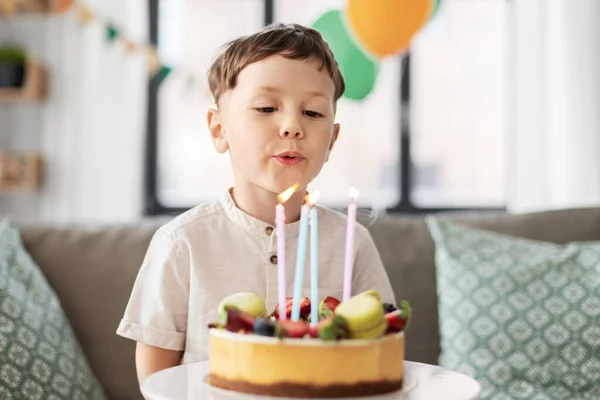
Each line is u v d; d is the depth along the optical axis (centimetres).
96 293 142
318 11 351
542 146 336
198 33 354
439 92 353
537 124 336
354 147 350
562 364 133
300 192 116
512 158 340
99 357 139
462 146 353
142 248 146
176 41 354
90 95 340
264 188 104
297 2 352
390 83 350
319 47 107
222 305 79
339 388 72
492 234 152
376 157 351
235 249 115
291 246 116
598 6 332
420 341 144
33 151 347
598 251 143
